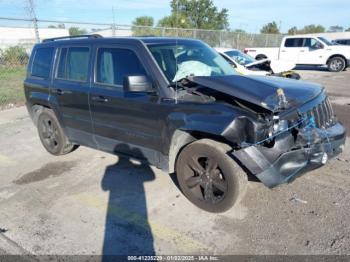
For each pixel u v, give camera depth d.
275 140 3.15
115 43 4.12
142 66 3.79
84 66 4.50
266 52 20.05
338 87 12.32
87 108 4.47
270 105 3.11
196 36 21.14
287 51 19.44
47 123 5.45
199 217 3.50
